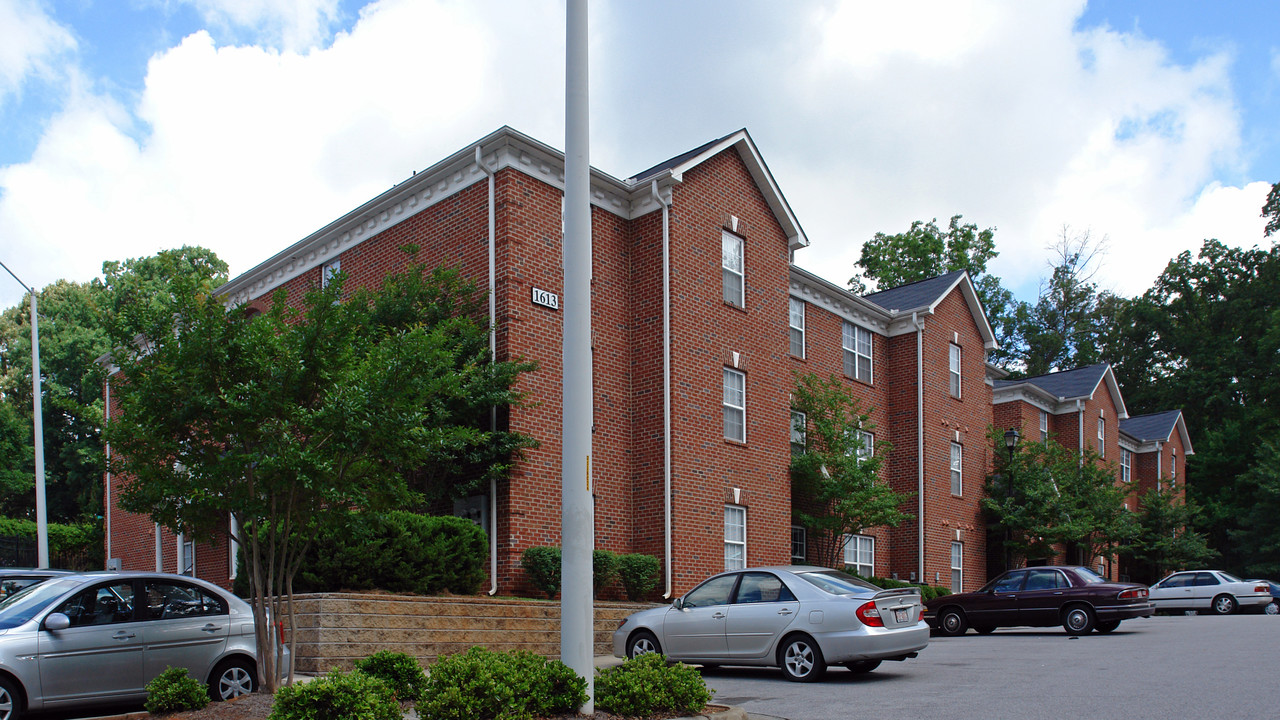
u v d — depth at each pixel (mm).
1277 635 18797
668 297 20875
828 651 12445
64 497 49469
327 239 23828
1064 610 20562
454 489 18047
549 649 16109
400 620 14055
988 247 65500
